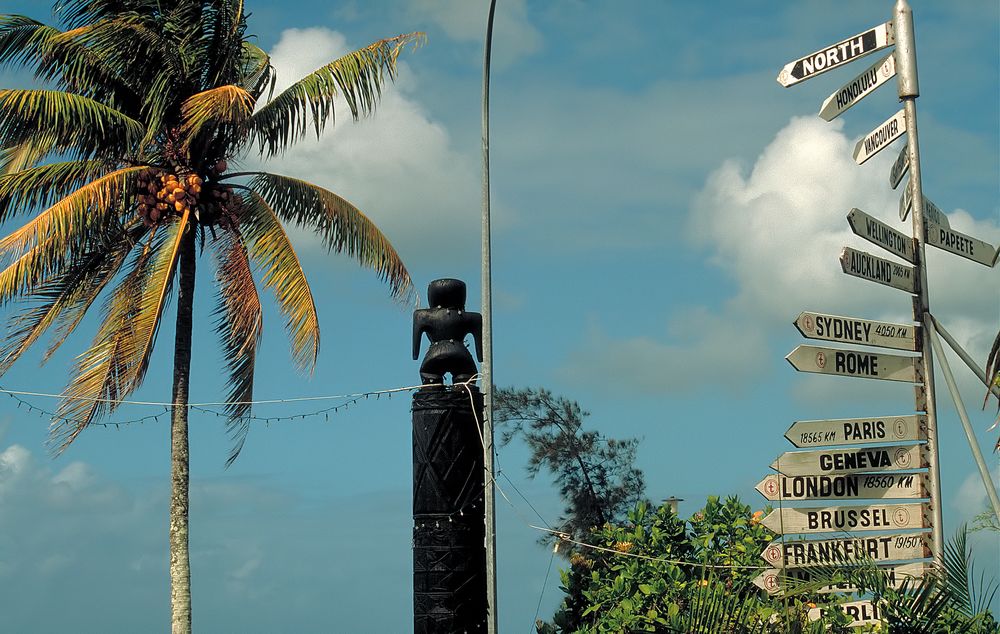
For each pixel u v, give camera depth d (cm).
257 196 2270
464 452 1594
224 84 2244
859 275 1206
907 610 1134
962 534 1162
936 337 1277
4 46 2067
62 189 2147
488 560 1521
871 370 1259
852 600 1387
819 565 1243
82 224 2011
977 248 1401
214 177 2245
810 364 1221
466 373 1622
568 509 2503
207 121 2159
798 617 1185
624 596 1675
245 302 2225
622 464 2545
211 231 2284
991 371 1178
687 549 1756
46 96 2002
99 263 2259
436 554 1579
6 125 2033
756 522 1750
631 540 1767
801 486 1268
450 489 1586
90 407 2080
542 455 2506
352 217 2272
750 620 1218
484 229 1600
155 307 2020
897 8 1325
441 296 1644
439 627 1566
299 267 2170
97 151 2152
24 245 1923
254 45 2441
